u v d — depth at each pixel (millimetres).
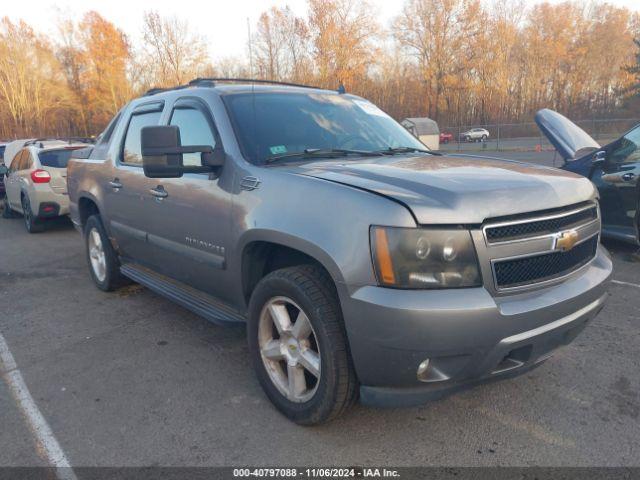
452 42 50781
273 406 3123
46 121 56125
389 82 53938
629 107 43375
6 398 3314
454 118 52906
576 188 2834
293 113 3703
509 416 2971
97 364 3766
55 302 5211
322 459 2621
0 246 8203
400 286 2309
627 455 2600
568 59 53062
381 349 2359
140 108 4531
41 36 55844
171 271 4082
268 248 3111
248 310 3090
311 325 2656
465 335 2289
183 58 43688
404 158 3359
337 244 2453
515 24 53438
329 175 2762
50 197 8844
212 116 3529
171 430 2900
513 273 2467
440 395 2441
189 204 3523
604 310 4551
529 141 33750
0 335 4391
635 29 54531
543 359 2719
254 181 3012
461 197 2406
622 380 3348
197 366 3693
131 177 4301
